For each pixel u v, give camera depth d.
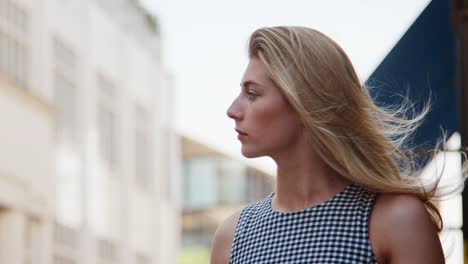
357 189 2.37
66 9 28.44
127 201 33.28
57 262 27.14
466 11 6.18
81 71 29.47
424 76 6.07
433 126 5.98
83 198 29.33
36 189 25.75
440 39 6.14
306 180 2.39
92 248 29.77
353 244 2.31
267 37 2.39
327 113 2.33
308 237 2.34
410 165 2.45
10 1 24.72
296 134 2.39
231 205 48.44
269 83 2.38
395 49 5.92
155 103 37.09
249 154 2.42
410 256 2.30
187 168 48.53
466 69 6.18
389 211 2.32
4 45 24.33
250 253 2.41
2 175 23.86
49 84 26.70
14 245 24.30
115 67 32.81
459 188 2.49
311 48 2.36
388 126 2.44
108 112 32.12
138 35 35.31
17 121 24.75
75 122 29.09
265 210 2.45
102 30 31.45
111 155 32.16
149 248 35.91
